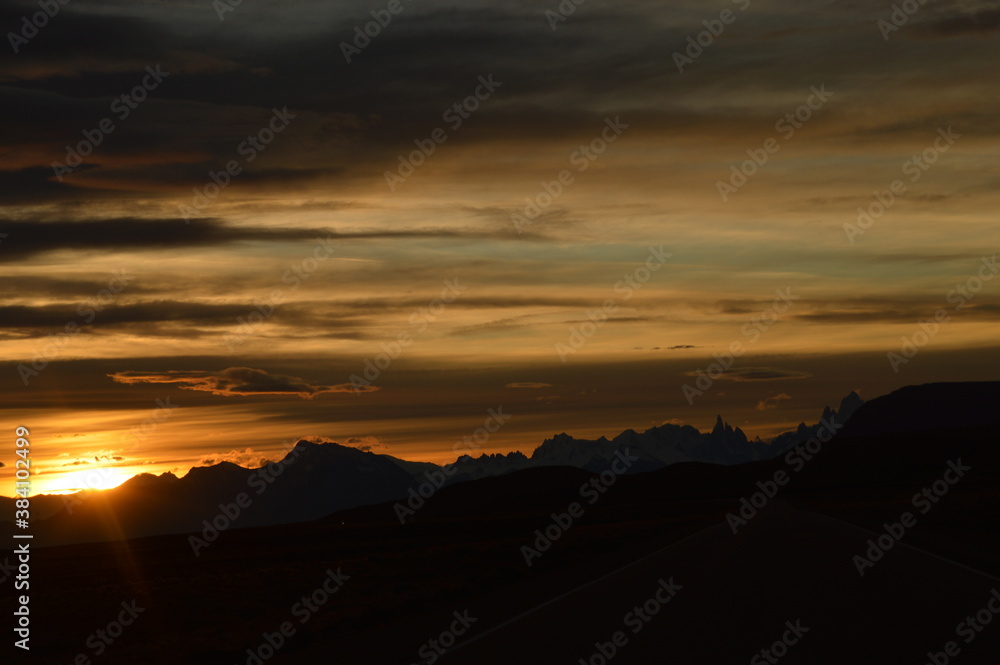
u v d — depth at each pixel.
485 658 11.24
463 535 89.94
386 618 18.50
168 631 18.92
